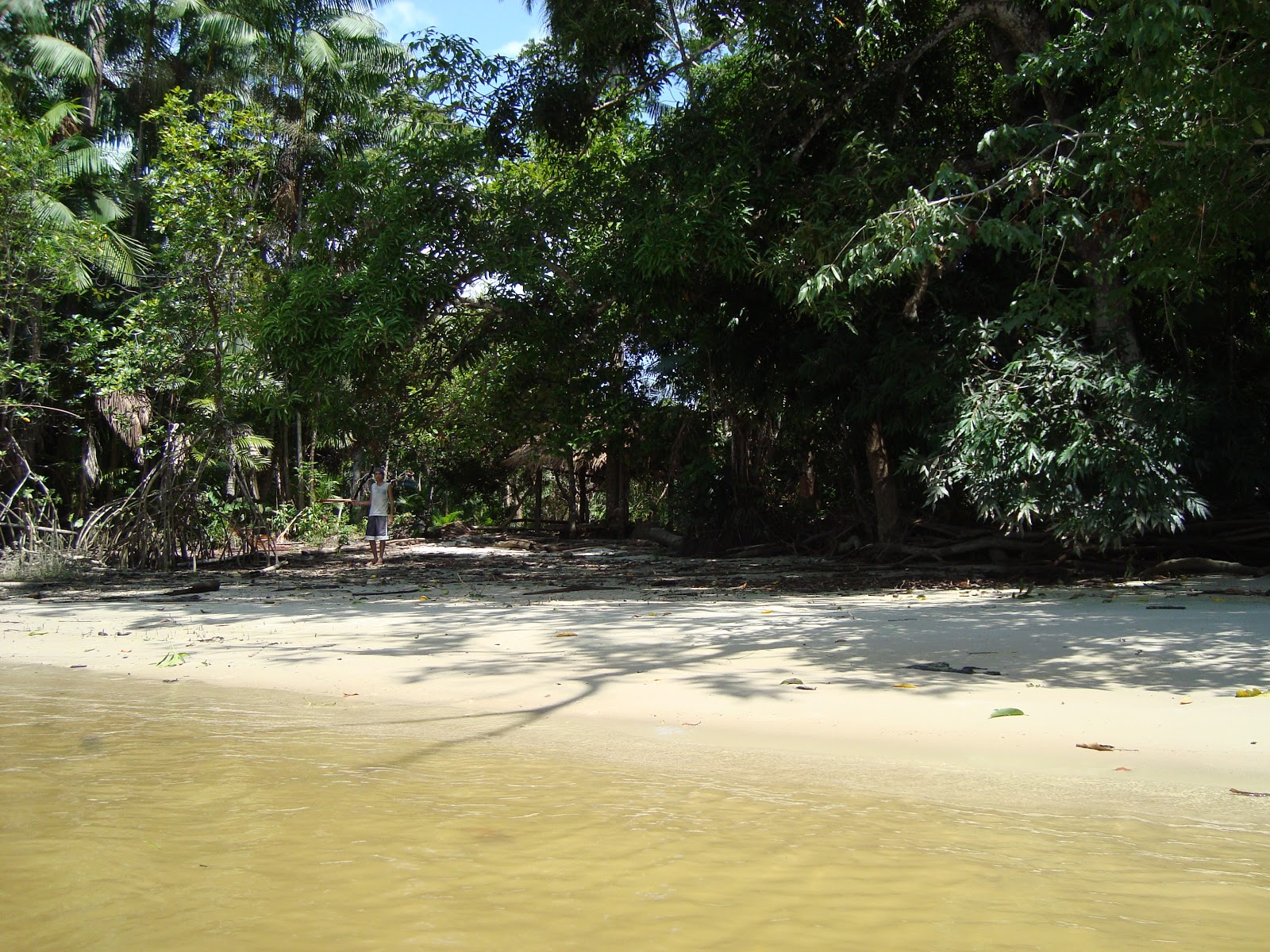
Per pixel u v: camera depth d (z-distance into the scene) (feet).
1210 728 14.11
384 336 39.29
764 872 8.52
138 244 65.21
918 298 42.16
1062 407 35.53
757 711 16.06
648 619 28.89
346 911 7.66
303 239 45.98
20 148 52.75
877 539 52.11
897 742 13.85
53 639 26.68
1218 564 37.29
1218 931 7.13
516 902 7.83
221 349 56.75
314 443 81.87
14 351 63.41
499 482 102.68
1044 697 16.51
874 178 38.11
